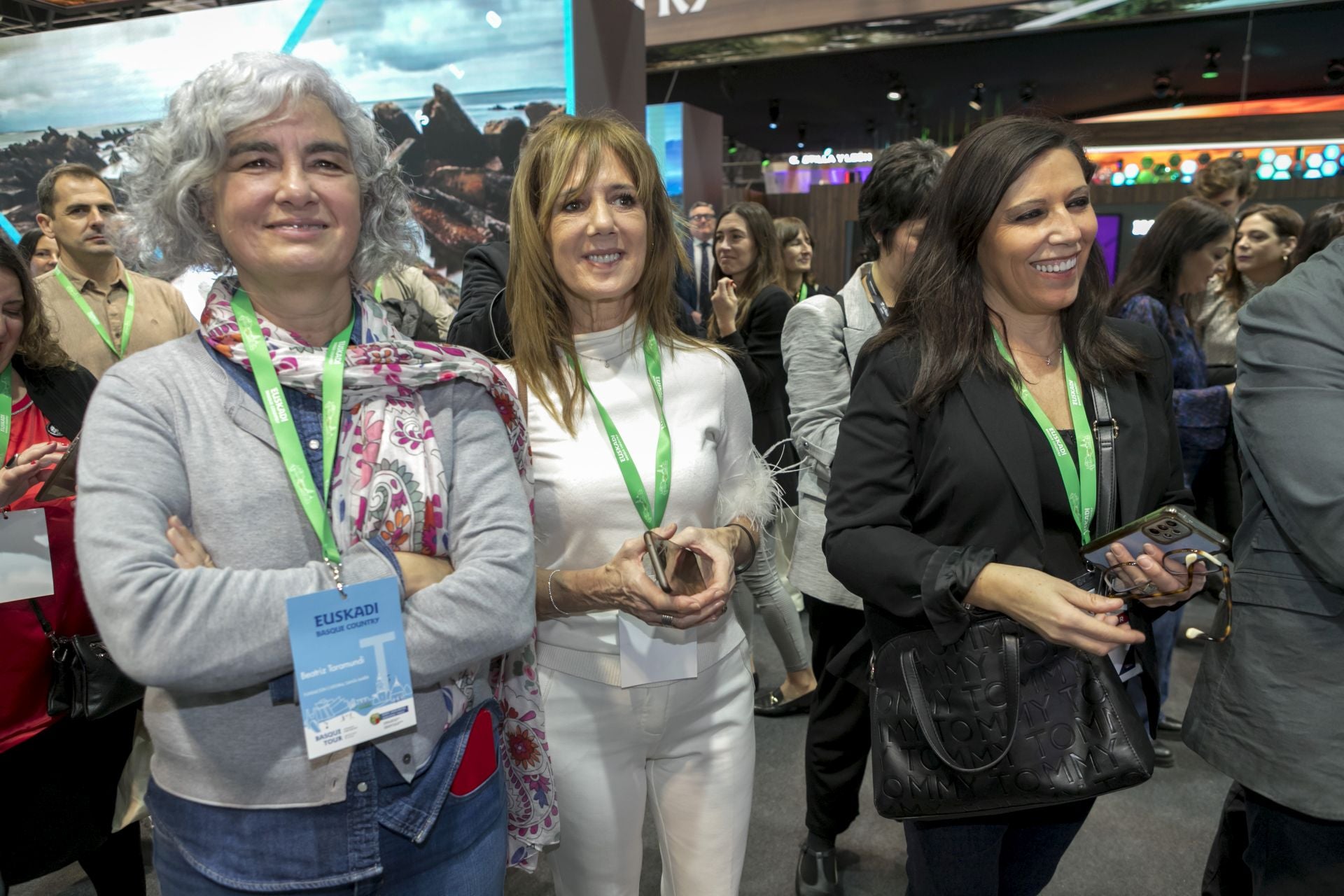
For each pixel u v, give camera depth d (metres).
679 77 9.47
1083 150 1.21
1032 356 1.31
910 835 1.37
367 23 4.14
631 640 1.26
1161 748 2.61
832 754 1.93
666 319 1.39
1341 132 5.94
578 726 1.29
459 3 4.02
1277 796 1.23
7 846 1.50
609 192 1.25
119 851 1.74
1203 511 3.00
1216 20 7.13
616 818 1.31
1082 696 1.16
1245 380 1.24
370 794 0.88
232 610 0.77
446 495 0.95
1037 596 1.07
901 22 6.96
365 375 0.92
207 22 4.37
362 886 0.88
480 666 1.02
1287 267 3.28
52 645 1.46
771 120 10.36
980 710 1.15
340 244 0.93
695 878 1.35
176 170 0.90
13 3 5.59
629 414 1.32
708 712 1.34
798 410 1.93
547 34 3.97
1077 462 1.25
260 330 0.93
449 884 0.95
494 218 4.18
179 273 1.01
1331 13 6.80
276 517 0.87
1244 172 3.73
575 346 1.33
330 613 0.81
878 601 1.21
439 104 4.13
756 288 3.64
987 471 1.21
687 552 1.25
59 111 4.66
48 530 1.42
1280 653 1.23
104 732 1.59
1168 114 9.05
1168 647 2.65
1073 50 8.10
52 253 3.16
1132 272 2.88
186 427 0.87
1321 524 1.12
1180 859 2.18
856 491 1.28
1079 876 2.12
